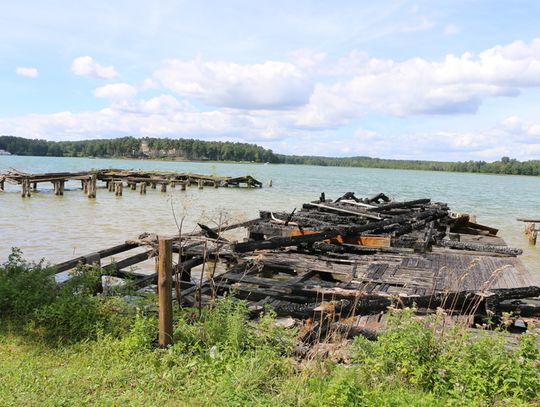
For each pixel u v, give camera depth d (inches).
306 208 756.0
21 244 636.7
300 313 314.2
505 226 1075.3
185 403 191.2
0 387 196.7
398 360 209.8
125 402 190.5
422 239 562.3
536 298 359.9
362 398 183.0
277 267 456.1
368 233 583.2
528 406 178.5
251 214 1058.7
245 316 272.4
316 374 209.5
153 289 393.7
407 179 4200.3
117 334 258.1
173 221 888.9
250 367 210.1
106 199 1339.8
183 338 243.8
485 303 311.7
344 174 4845.0
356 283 388.5
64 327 263.7
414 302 314.5
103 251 394.0
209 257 463.5
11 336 254.4
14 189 1603.1
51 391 196.5
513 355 200.4
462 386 194.4
